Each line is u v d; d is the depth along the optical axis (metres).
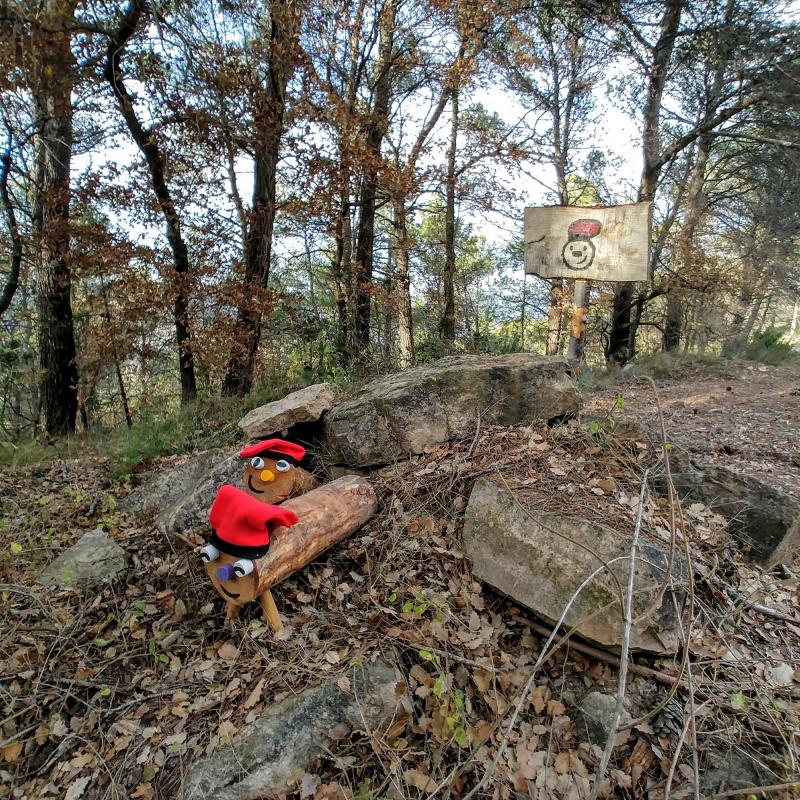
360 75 11.18
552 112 15.00
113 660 2.94
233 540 2.76
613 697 2.57
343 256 12.59
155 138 8.63
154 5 7.78
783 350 11.11
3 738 2.60
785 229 15.80
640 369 10.12
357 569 3.35
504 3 10.05
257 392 7.77
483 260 19.62
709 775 2.30
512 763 2.37
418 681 2.66
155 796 2.32
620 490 3.40
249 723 2.50
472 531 3.23
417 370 4.83
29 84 6.52
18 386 12.19
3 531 4.21
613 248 5.72
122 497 4.90
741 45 11.22
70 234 8.80
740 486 3.59
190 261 9.82
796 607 3.10
